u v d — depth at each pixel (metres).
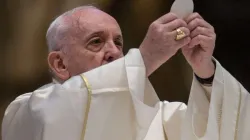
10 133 6.76
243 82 27.19
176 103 7.94
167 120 7.56
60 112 6.27
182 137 7.08
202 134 7.04
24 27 25.73
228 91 7.05
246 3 26.66
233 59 27.27
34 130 6.34
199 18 6.53
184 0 6.52
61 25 7.21
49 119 6.24
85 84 6.37
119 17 28.25
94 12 7.15
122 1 28.19
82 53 6.95
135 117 6.34
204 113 7.09
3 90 25.50
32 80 25.81
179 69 27.98
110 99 6.34
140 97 6.28
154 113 6.32
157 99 6.58
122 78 6.40
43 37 25.86
